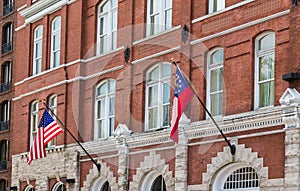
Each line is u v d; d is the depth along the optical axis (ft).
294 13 94.53
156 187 119.85
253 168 99.50
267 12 99.55
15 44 172.45
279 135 95.35
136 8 127.54
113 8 134.82
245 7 103.24
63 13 147.43
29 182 154.40
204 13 111.24
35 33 159.12
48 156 147.43
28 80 158.10
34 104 156.97
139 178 120.88
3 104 177.88
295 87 93.30
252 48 101.71
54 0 149.28
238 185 102.73
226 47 105.91
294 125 92.48
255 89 101.19
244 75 102.37
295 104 92.32
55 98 148.05
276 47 97.50
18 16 165.89
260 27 100.42
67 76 143.43
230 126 102.63
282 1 97.25
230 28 105.29
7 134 172.04
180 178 110.63
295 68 93.56
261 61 101.40
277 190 94.63
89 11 140.97
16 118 163.02
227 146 103.19
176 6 117.80
